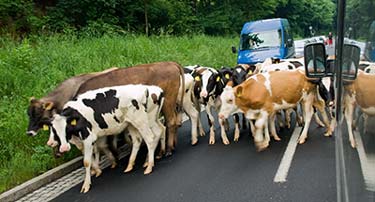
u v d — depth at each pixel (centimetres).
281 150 745
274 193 556
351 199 201
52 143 627
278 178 609
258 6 3712
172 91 774
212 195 564
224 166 679
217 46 2170
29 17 1834
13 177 658
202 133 893
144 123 683
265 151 747
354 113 204
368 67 175
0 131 779
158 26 2611
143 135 685
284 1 4297
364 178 175
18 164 695
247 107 773
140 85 693
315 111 894
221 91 835
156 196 576
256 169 654
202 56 1764
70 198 595
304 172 627
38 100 704
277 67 957
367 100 174
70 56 1299
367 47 178
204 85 824
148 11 2512
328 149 733
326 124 820
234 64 1872
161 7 2570
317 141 786
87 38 1728
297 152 729
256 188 577
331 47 1449
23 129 791
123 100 661
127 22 2361
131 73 750
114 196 590
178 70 785
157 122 714
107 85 727
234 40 2745
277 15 4634
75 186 642
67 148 619
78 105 633
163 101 733
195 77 841
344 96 243
